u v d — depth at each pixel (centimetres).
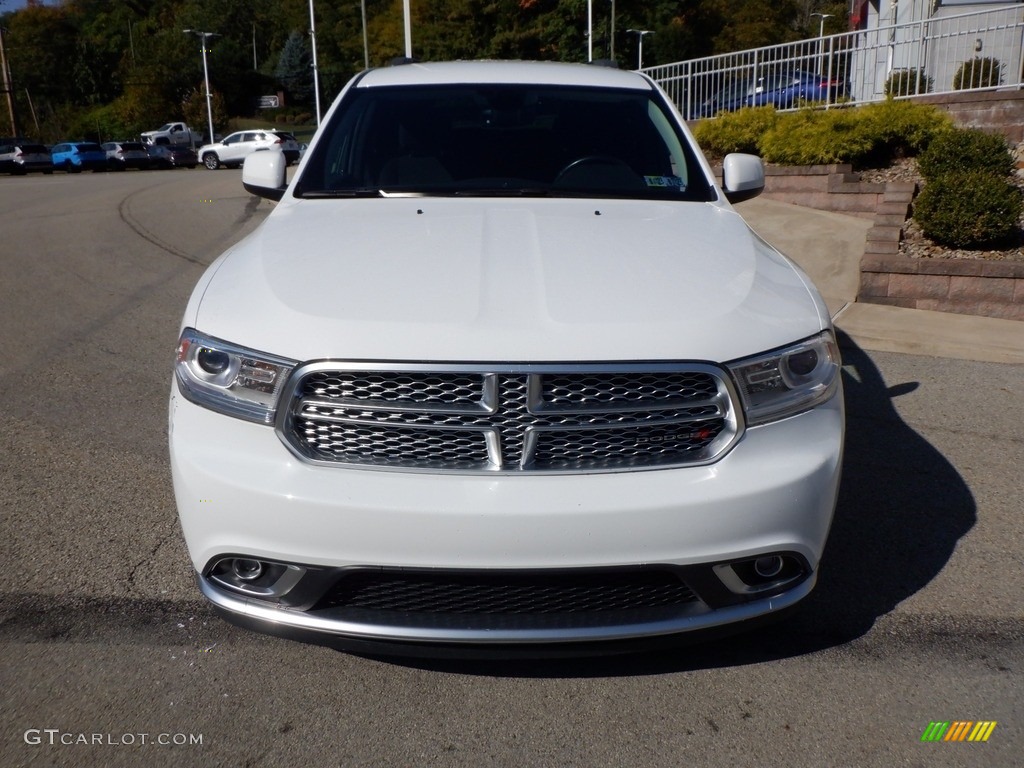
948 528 388
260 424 257
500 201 367
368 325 255
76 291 825
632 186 386
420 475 251
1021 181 945
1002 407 537
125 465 446
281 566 257
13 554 359
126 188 2058
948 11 1630
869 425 509
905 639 310
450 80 441
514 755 257
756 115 1229
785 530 260
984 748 260
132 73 8188
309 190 386
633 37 6375
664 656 302
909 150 1088
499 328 253
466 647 257
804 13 8000
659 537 249
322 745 260
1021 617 323
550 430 251
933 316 739
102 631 311
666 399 256
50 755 253
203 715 271
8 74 7088
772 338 266
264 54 11331
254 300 274
